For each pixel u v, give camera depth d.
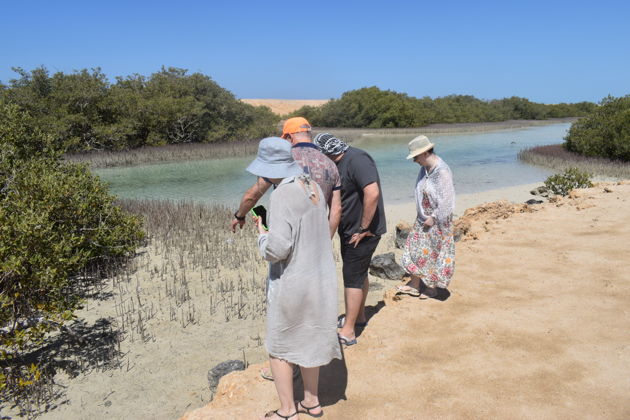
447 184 4.17
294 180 2.45
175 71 38.50
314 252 2.48
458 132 54.19
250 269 8.01
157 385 4.68
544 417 2.71
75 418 4.20
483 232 6.98
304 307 2.48
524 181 18.30
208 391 4.54
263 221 2.70
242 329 5.83
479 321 3.96
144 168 24.58
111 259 8.20
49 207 6.39
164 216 11.18
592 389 2.95
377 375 3.21
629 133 22.62
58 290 5.52
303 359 2.52
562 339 3.60
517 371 3.19
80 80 29.58
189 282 7.40
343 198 3.51
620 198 8.31
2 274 4.86
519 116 87.50
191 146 33.53
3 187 7.00
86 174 8.01
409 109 61.84
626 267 5.05
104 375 4.88
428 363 3.34
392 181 18.33
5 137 7.77
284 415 2.61
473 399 2.90
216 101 38.00
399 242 8.92
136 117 32.44
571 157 24.17
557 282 4.79
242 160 28.02
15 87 27.80
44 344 5.55
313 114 67.88
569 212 7.73
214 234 10.03
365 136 48.72
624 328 3.71
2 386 4.30
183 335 5.69
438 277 4.32
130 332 5.78
